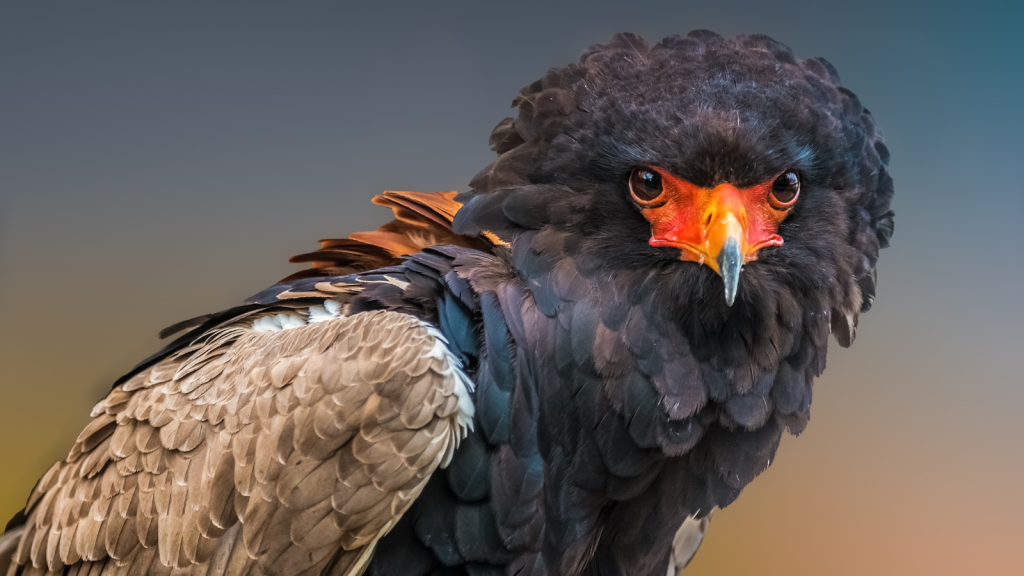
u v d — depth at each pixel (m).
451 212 5.51
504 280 4.69
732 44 4.91
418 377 4.33
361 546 4.44
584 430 4.57
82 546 4.94
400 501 4.33
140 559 4.72
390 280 4.92
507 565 4.67
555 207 4.64
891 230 5.28
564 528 4.68
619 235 4.57
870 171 4.93
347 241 5.75
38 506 5.43
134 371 5.50
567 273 4.60
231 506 4.51
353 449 4.32
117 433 5.04
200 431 4.67
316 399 4.38
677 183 4.43
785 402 4.81
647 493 4.89
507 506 4.54
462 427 4.41
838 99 4.89
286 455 4.39
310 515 4.36
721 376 4.63
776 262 4.61
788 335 4.70
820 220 4.68
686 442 4.62
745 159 4.37
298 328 4.81
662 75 4.62
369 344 4.44
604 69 4.75
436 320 4.77
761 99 4.49
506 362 4.52
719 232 4.28
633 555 5.08
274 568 4.42
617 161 4.49
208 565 4.53
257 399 4.53
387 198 5.86
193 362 5.08
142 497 4.75
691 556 6.01
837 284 4.79
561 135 4.67
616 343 4.52
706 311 4.54
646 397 4.54
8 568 5.47
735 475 4.84
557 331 4.54
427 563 4.66
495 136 5.13
